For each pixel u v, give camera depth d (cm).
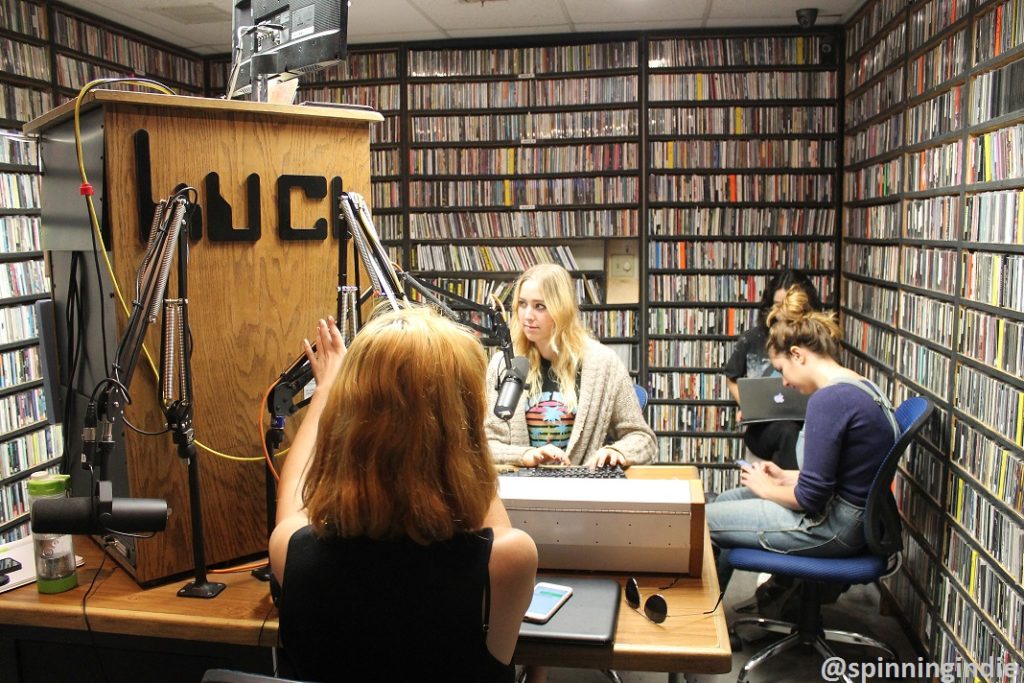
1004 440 202
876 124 372
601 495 153
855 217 412
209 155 145
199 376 147
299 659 99
